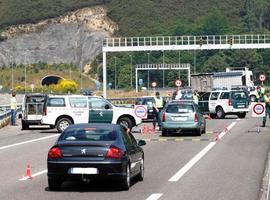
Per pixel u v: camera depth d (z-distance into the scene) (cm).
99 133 3381
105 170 3234
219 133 7662
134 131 8194
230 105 10825
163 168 4369
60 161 3253
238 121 10081
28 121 8562
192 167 4422
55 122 8062
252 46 16275
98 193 3269
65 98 8038
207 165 4534
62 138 3372
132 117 8006
